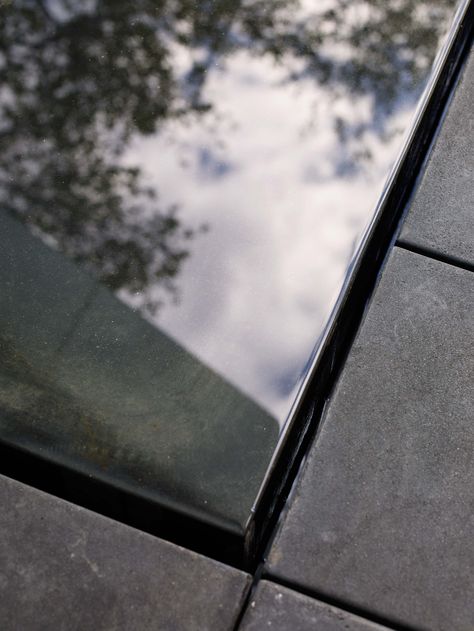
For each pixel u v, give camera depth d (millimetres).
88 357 2711
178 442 2574
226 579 2457
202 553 2574
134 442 2570
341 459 2709
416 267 3205
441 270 3205
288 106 3314
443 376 2928
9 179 3039
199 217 2980
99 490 2537
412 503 2631
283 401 2643
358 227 2994
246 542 2486
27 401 2629
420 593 2465
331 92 3373
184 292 2828
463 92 3789
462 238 3299
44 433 2574
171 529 2549
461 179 3479
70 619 2361
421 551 2539
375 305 3094
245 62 3445
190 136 3197
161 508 2492
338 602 2441
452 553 2543
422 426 2803
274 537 2551
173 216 2980
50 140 3154
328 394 2889
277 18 3604
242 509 2475
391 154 3201
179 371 2693
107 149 3137
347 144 3219
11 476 2650
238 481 2520
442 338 3023
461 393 2893
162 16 3559
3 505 2559
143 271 2863
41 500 2576
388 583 2475
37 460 2547
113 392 2654
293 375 2689
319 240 2957
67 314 2787
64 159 3105
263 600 2424
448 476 2697
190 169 3105
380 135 3258
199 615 2387
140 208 2992
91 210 2980
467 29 3955
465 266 3225
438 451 2750
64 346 2729
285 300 2826
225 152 3160
